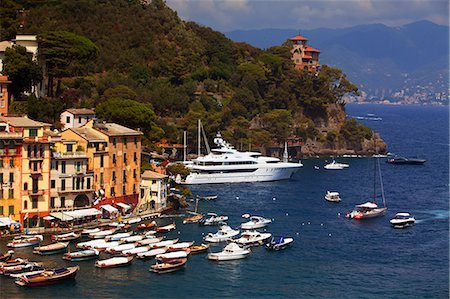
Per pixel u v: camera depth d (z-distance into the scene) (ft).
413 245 615.98
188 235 612.70
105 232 588.91
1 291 464.65
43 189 609.83
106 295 465.88
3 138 588.09
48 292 465.88
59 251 544.62
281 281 509.35
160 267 509.35
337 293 490.90
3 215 593.83
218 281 501.97
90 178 649.61
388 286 508.94
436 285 512.63
